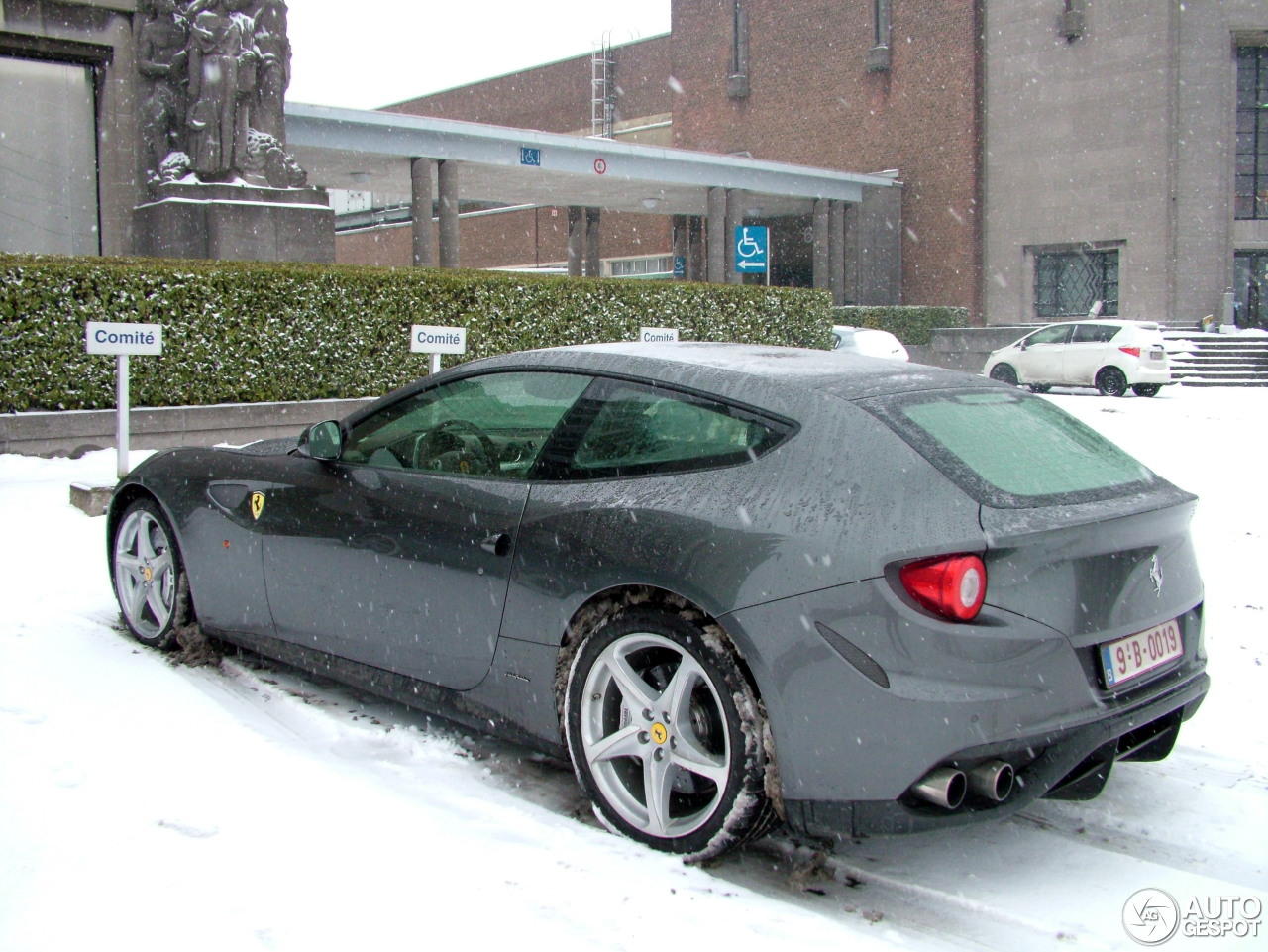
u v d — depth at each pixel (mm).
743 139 38656
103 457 10875
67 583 6160
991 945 2754
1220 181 29625
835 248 32938
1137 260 30141
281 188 15656
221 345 12148
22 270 10766
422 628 3820
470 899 2795
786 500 3061
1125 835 3385
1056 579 2896
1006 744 2777
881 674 2809
